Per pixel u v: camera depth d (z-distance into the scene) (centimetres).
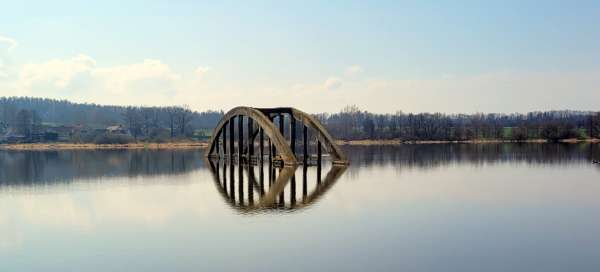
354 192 4459
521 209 3612
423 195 4272
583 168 6912
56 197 4372
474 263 2311
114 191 4728
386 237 2778
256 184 5147
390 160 8481
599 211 3534
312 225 3086
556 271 2205
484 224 3103
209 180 5572
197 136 18912
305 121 7250
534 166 7244
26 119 18312
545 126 18512
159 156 10256
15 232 3006
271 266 2284
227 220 3269
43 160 9100
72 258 2458
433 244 2636
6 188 5019
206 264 2327
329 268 2248
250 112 7481
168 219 3338
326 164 7419
